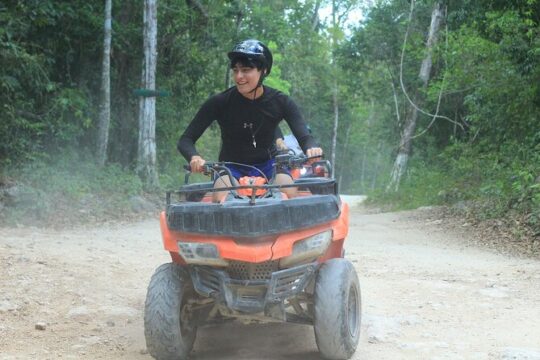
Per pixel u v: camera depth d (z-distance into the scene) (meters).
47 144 16.22
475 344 5.32
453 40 19.75
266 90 5.11
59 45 17.59
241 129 5.14
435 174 23.08
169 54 21.78
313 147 4.87
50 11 15.29
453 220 14.89
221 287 4.48
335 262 4.74
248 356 4.95
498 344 5.32
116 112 20.02
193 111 23.91
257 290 4.50
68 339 5.32
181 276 4.71
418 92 25.91
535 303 6.79
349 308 4.77
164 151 22.27
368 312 6.34
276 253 4.36
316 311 4.49
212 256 4.45
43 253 8.63
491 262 9.51
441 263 9.36
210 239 4.48
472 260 9.71
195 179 23.33
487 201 14.84
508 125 17.77
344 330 4.50
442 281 7.96
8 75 14.69
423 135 27.75
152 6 18.20
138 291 7.01
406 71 27.34
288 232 4.46
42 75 16.09
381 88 29.38
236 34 24.67
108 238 11.01
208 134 30.73
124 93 20.25
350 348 4.63
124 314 6.04
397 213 18.14
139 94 18.14
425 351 5.09
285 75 46.53
